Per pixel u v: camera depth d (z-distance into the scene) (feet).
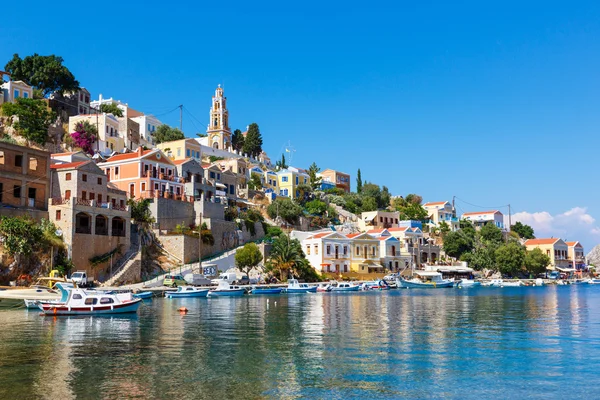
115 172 362.53
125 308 196.24
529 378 100.27
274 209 464.24
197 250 337.52
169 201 344.28
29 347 126.72
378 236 485.15
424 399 87.92
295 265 382.83
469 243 565.53
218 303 252.42
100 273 273.95
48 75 451.12
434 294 343.67
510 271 541.75
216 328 160.45
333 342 135.85
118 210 291.58
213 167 435.53
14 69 451.94
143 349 125.18
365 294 336.90
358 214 591.78
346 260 442.91
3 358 114.32
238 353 120.88
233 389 91.91
